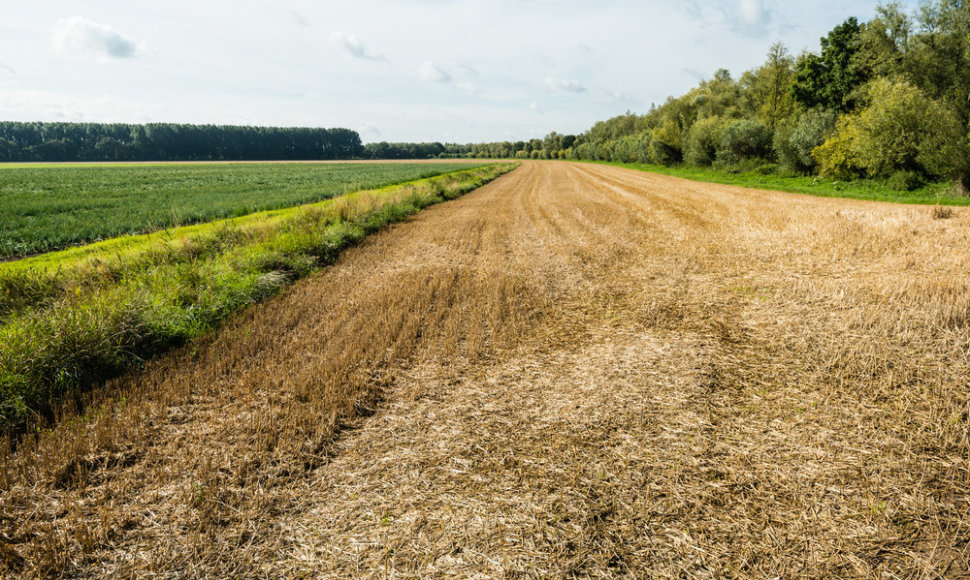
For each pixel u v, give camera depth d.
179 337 7.32
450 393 5.50
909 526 3.34
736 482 3.85
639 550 3.24
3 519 3.69
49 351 5.74
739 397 5.15
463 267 11.50
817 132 33.75
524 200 27.41
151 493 3.92
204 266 10.30
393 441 4.58
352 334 7.26
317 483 4.02
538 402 5.23
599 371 5.88
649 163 77.88
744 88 55.69
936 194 23.28
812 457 4.12
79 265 9.84
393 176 60.09
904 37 31.41
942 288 7.73
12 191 38.97
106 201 30.66
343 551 3.30
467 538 3.38
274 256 11.42
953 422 4.52
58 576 3.16
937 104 25.06
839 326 6.76
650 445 4.37
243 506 3.74
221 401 5.37
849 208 19.11
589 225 17.33
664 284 9.62
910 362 5.66
